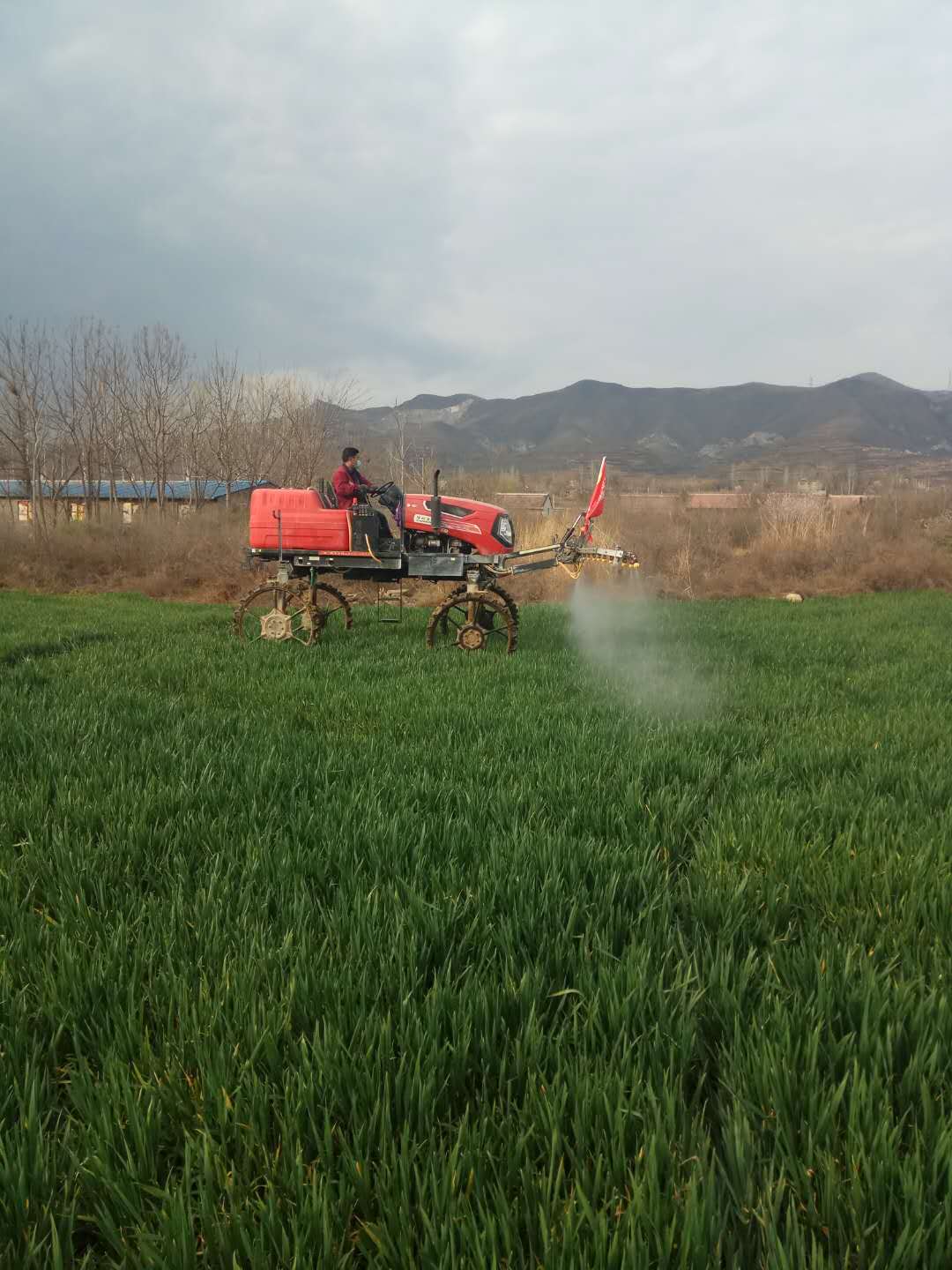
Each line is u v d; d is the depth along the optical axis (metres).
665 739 5.86
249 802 4.48
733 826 4.09
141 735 5.88
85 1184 1.86
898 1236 1.66
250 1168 1.91
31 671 8.29
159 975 2.62
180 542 23.19
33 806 4.19
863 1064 2.21
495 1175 1.86
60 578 21.94
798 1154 1.92
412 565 10.35
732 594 20.77
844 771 5.16
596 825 4.14
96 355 31.48
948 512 29.52
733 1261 1.61
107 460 31.88
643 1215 1.67
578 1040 2.34
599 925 3.05
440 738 5.94
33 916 3.02
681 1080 2.12
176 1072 2.18
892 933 2.98
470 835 3.92
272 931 3.00
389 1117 1.98
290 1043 2.30
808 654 10.07
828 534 24.14
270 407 36.72
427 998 2.47
